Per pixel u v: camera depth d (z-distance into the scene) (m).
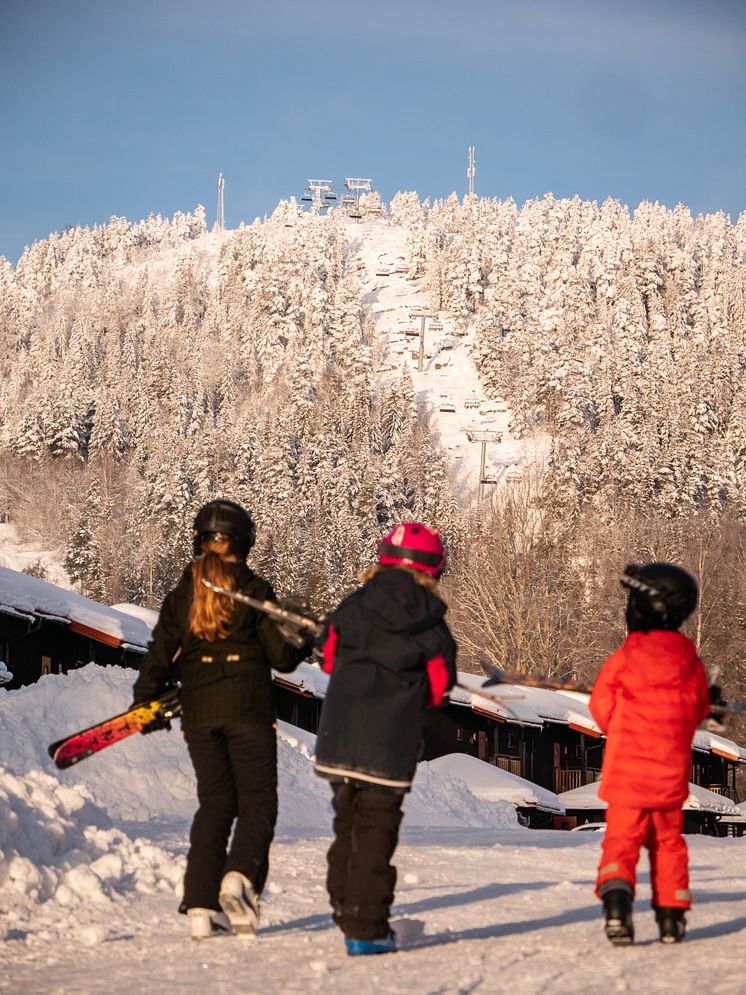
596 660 57.34
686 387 147.50
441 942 4.97
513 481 66.31
